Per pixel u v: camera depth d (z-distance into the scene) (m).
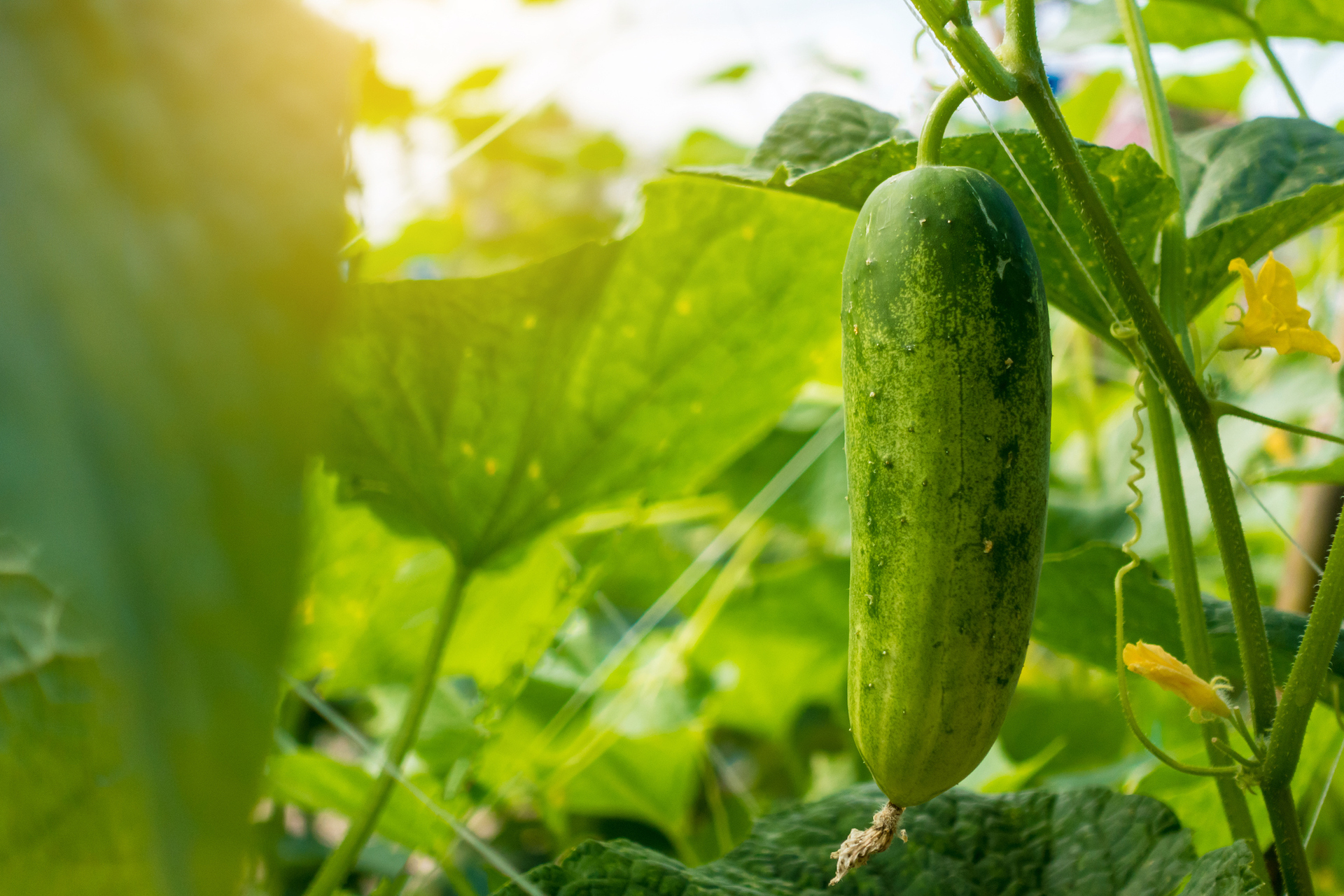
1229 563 0.69
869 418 0.63
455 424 0.80
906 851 0.76
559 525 0.86
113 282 0.47
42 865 0.61
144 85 0.52
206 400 0.47
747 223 0.81
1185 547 0.72
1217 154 0.81
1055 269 0.74
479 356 0.79
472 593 1.04
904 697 0.62
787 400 0.90
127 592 0.41
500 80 1.48
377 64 1.04
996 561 0.62
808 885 0.75
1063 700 1.20
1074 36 1.09
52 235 0.47
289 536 0.46
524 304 0.78
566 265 0.78
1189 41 1.02
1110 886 0.74
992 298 0.63
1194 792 0.83
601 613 1.46
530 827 1.31
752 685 1.41
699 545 1.63
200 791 0.40
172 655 0.41
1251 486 1.20
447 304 0.77
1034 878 0.75
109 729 0.61
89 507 0.42
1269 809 0.68
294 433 0.48
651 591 1.44
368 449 0.80
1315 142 0.80
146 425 0.44
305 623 0.90
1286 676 0.79
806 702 1.49
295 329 0.52
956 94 0.66
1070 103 1.50
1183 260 0.74
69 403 0.43
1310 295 1.38
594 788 1.18
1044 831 0.77
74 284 0.46
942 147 0.72
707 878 0.74
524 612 1.08
